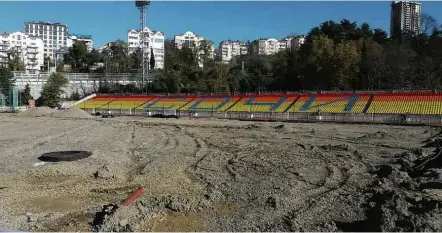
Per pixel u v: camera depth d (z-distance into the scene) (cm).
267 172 2173
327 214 1465
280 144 3250
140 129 4612
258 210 1535
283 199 1638
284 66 9750
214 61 13700
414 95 5403
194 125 5012
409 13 15938
